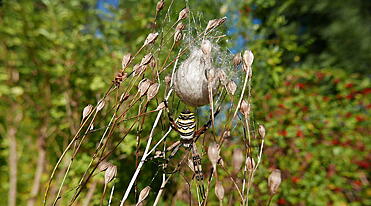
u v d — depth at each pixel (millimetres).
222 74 131
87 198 286
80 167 293
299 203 318
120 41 355
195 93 137
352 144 340
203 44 125
